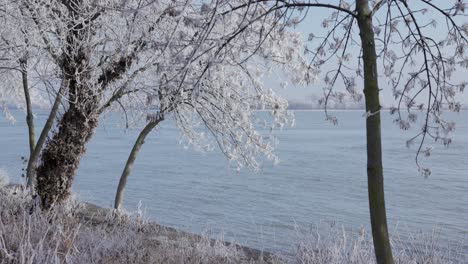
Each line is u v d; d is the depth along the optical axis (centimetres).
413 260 802
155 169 3966
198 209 2270
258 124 1466
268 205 2428
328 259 819
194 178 3450
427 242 871
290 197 2695
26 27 1012
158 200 2511
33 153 1512
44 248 643
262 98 1405
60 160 1086
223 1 424
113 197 2545
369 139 438
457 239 1695
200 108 1430
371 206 438
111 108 1416
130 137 8431
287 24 493
